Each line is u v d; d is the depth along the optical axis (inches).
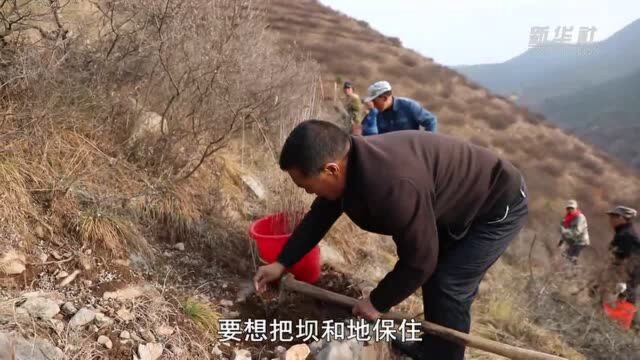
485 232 89.5
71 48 107.7
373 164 70.9
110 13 122.0
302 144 69.4
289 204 120.2
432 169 77.9
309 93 156.0
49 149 100.3
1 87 98.4
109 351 75.2
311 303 106.7
